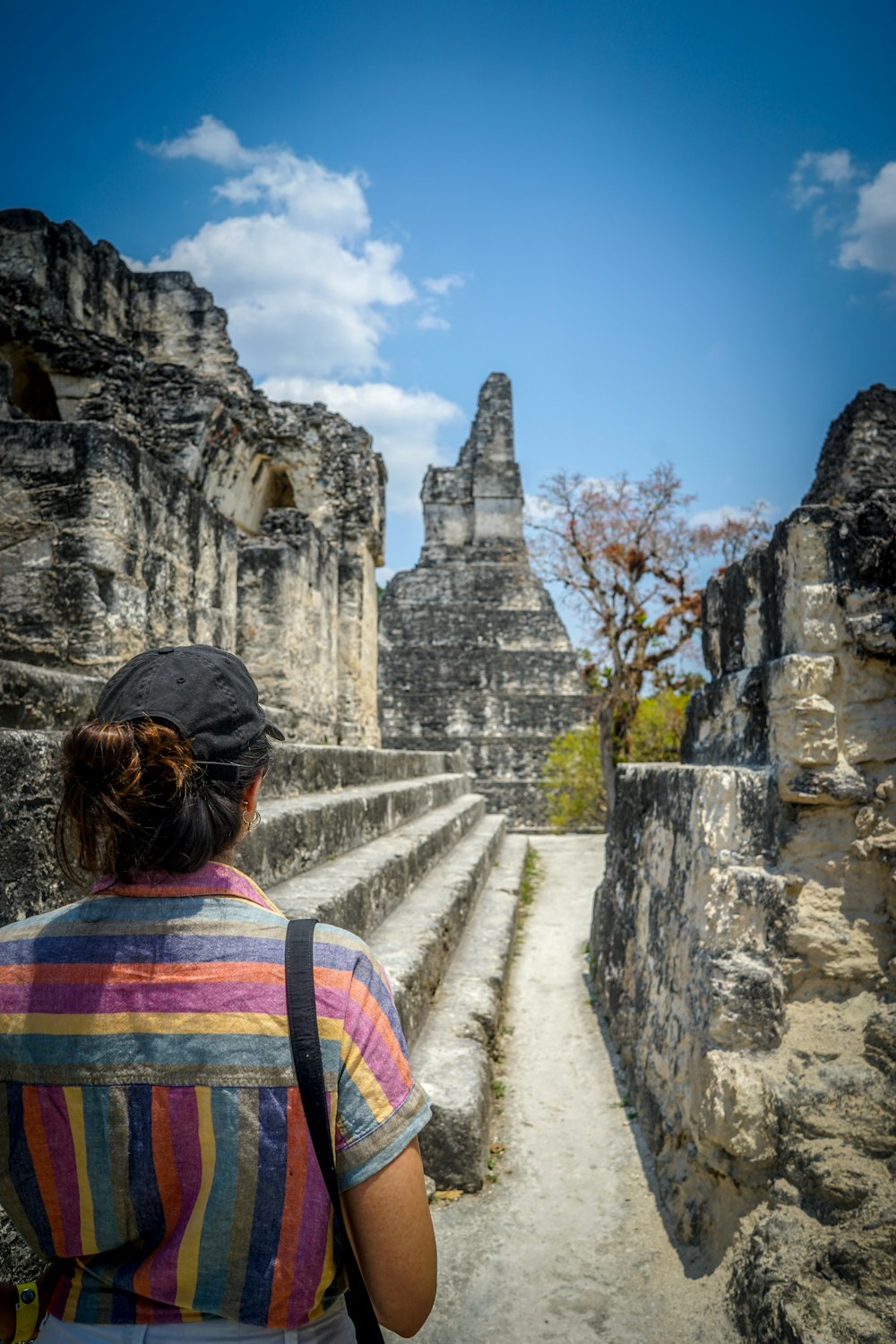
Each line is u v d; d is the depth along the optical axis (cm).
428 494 2525
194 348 1090
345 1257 111
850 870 307
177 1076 102
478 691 2330
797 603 318
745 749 357
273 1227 101
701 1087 294
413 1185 107
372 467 1184
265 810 448
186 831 108
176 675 114
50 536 462
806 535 320
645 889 438
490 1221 332
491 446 2519
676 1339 261
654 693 1418
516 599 2433
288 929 112
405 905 550
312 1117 102
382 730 2309
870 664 311
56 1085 103
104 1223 103
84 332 749
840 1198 251
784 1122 272
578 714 2298
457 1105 356
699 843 322
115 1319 103
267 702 775
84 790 109
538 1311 279
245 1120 101
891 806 306
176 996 104
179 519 563
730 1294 263
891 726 309
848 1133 263
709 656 428
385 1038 110
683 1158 322
